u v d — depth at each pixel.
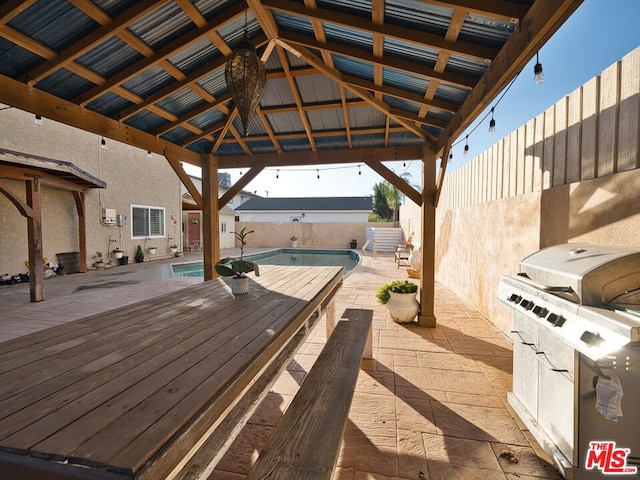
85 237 9.23
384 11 2.24
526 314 1.96
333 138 4.77
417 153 4.68
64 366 1.28
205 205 5.12
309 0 2.34
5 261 7.49
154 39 2.74
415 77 3.04
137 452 0.78
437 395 2.59
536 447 1.99
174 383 1.13
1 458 0.79
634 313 1.37
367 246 16.53
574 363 1.65
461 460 1.89
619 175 2.21
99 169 9.92
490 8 1.86
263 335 1.66
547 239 3.11
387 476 1.77
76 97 3.14
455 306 5.35
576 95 2.70
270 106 4.18
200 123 4.46
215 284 3.15
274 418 2.30
